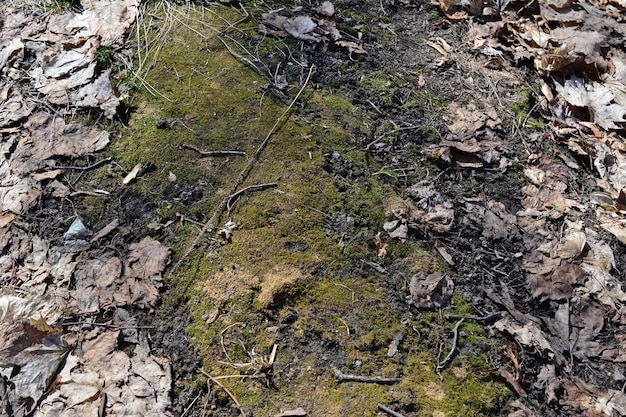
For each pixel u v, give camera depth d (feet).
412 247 4.38
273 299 4.13
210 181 4.52
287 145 4.67
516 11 5.85
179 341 4.04
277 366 3.97
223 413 3.86
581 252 4.50
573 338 4.22
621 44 5.65
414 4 5.81
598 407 3.99
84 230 4.37
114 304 4.14
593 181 4.91
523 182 4.80
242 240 4.31
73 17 5.33
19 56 5.09
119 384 3.92
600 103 5.23
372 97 5.02
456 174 4.77
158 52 5.10
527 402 3.98
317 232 4.37
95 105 4.83
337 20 5.47
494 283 4.34
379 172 4.66
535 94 5.31
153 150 4.64
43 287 4.19
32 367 3.96
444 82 5.26
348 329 4.08
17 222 4.40
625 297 4.37
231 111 4.80
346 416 3.85
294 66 5.09
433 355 4.05
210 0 5.45
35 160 4.62
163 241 4.32
